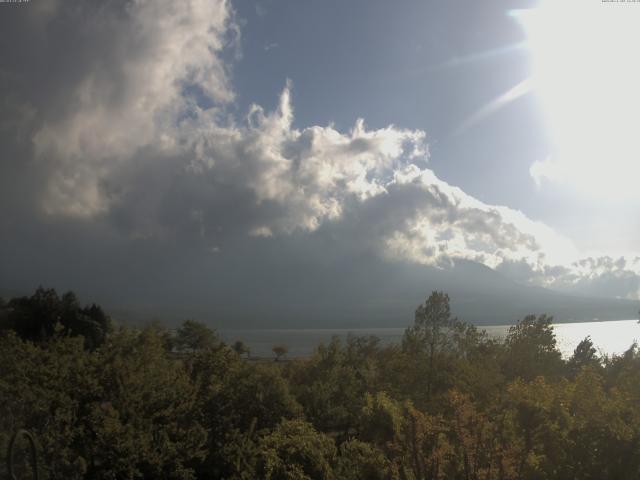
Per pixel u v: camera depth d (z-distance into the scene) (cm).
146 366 2920
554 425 1536
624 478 1457
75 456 2103
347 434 3147
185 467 2555
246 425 2919
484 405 2266
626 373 2994
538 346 3597
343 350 4581
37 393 2233
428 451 1307
